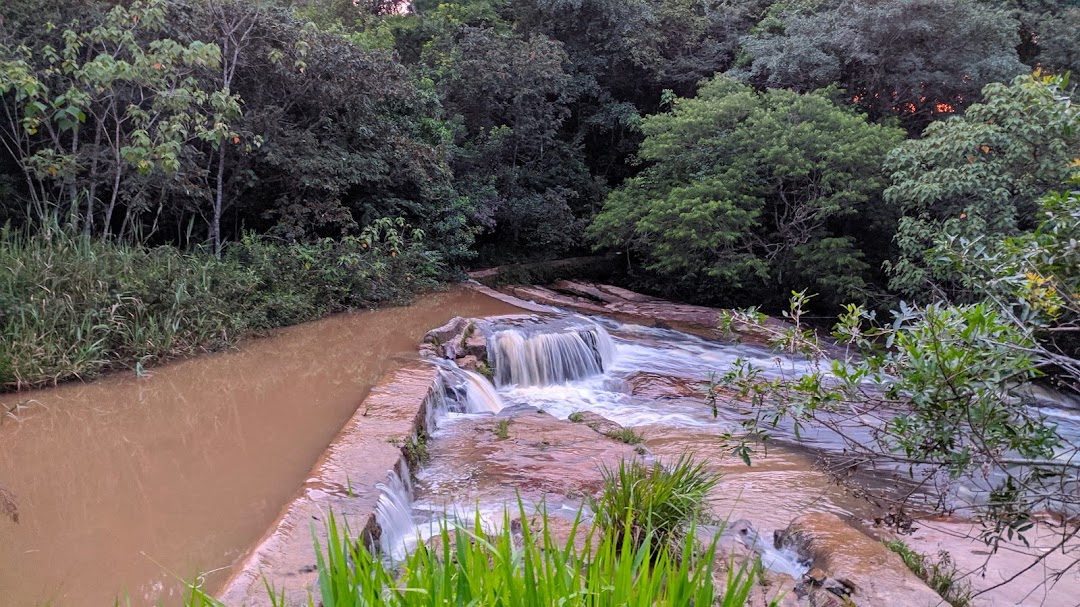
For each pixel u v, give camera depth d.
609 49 21.53
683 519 4.42
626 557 1.82
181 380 7.71
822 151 14.92
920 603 3.96
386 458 5.46
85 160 9.74
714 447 7.41
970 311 3.18
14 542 4.28
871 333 3.53
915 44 17.64
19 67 8.27
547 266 18.59
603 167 23.34
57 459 5.58
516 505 5.40
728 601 1.81
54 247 8.80
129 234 10.61
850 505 5.98
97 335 7.85
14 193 10.25
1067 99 5.79
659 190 17.69
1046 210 3.67
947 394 3.13
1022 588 4.71
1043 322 3.24
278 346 9.38
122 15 9.54
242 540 4.34
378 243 13.17
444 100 18.30
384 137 14.21
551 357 10.59
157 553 4.16
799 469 6.86
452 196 15.78
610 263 20.30
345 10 21.41
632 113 20.84
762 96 16.98
